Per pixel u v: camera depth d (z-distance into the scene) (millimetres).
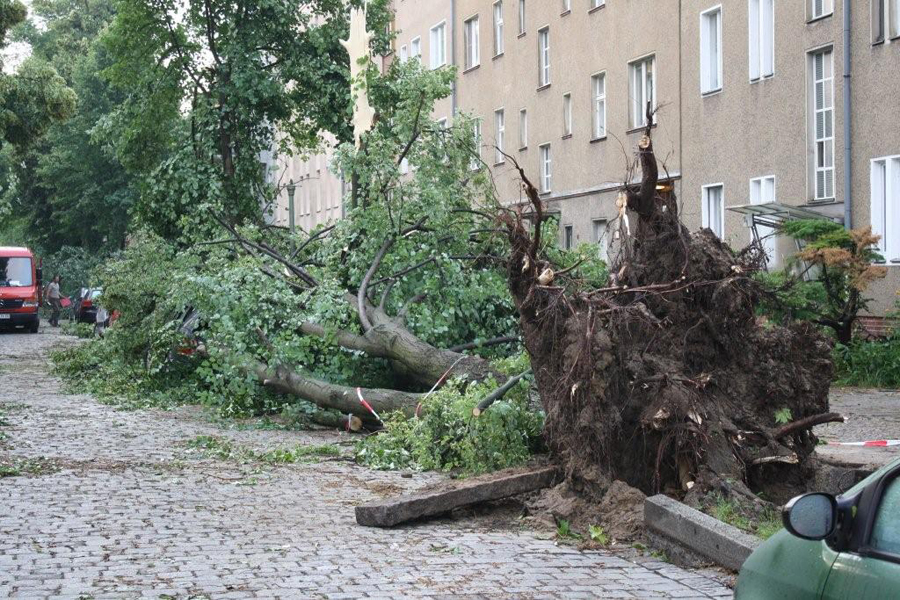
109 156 62125
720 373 9234
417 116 17547
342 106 29703
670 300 9336
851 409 17828
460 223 17203
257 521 9094
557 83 38156
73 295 65500
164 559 7711
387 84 22281
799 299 21828
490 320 16750
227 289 16125
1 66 38969
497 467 10844
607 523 8539
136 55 30469
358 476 11500
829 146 26156
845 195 25250
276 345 15602
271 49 29891
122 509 9555
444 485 9453
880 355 22141
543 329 9586
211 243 19422
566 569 7500
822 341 9484
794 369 9328
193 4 29109
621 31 34188
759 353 9344
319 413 15547
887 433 14766
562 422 9203
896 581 3480
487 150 43625
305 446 13484
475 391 11320
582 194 36656
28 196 69812
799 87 26750
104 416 16953
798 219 24297
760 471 9070
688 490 8633
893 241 24328
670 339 9211
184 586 6969
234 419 16500
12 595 6715
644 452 9008
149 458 12656
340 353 15859
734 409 9094
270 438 14484
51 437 14422
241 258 17797
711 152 30188
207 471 11773
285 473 11688
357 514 8945
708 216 30609
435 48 48344
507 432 10945
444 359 14539
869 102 24656
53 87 39156
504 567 7547
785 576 3936
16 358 32688
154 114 30688
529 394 11453
